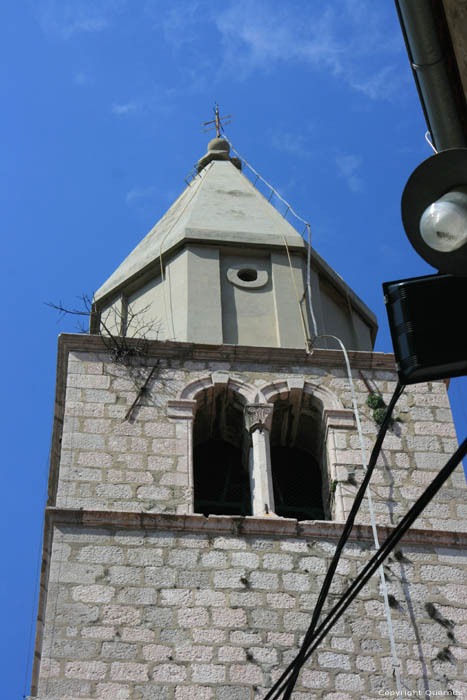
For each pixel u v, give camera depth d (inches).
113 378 897.5
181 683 701.9
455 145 450.6
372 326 1093.8
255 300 1010.1
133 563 765.9
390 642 737.0
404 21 431.2
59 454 881.5
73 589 746.8
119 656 712.4
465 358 386.3
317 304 1027.3
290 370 920.9
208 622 736.3
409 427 884.6
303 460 918.4
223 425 918.4
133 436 855.1
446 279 395.2
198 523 790.5
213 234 1053.8
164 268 1053.2
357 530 799.7
